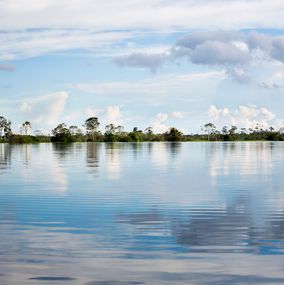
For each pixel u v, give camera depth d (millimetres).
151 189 16750
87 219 11188
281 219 11172
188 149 61375
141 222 10828
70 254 8148
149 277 7031
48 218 11328
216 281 6863
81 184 18484
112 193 15703
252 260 7797
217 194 15406
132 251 8328
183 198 14523
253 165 29516
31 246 8672
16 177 21547
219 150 57500
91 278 6996
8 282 6840
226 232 9797
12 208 12750
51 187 17484
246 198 14492
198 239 9195
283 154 45906
